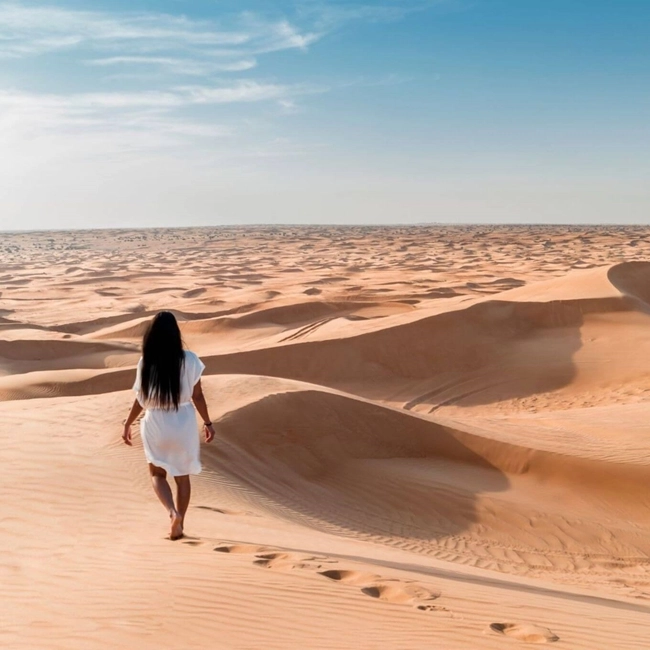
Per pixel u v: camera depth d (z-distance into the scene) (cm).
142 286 6962
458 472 1377
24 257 12625
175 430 618
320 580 556
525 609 541
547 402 2667
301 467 1270
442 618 493
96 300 5906
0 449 1084
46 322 4831
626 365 2858
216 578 549
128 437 640
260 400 1358
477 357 3091
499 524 1202
